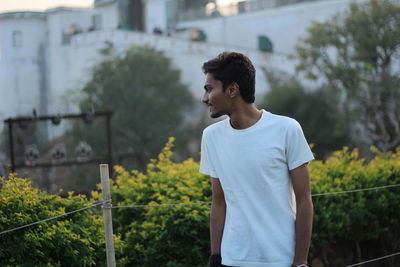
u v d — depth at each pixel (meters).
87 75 43.50
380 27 29.95
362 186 7.14
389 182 7.32
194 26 48.38
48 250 4.84
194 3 51.16
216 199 3.68
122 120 36.66
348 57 31.25
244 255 3.43
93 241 5.17
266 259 3.38
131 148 36.94
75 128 36.53
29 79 52.50
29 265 4.69
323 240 6.58
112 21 52.69
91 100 37.94
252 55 41.03
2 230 4.64
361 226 6.98
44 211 4.96
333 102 32.03
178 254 5.88
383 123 30.05
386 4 30.17
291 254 3.40
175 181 6.67
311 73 32.78
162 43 42.69
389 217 7.30
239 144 3.45
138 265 5.95
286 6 42.72
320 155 34.78
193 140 39.16
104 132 36.16
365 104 30.88
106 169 4.20
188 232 5.93
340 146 34.09
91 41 45.56
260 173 3.40
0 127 39.50
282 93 35.62
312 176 6.97
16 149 35.62
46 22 53.06
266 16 43.72
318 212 6.54
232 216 3.49
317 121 34.91
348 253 7.16
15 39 52.97
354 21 30.45
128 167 35.81
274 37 43.41
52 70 51.50
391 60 31.06
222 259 3.52
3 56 53.12
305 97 35.19
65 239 4.84
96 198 6.33
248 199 3.42
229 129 3.52
